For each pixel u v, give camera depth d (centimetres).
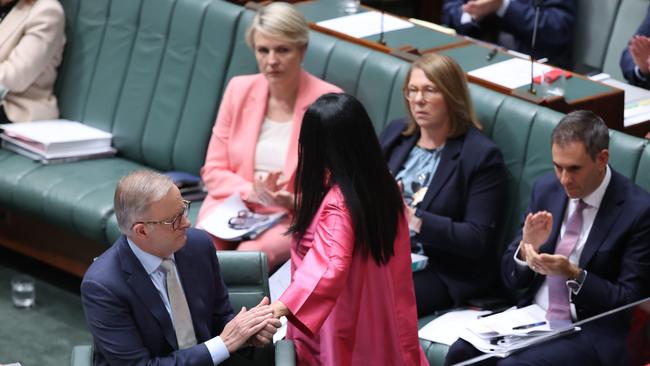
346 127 1269
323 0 2156
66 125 2188
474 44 1962
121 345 1234
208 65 2033
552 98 1695
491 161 1644
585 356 1228
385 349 1323
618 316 1213
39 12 2178
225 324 1318
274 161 1838
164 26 2095
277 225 1786
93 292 1234
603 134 1445
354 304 1297
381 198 1282
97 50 2194
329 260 1248
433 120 1658
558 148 1455
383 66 1833
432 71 1642
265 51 1798
